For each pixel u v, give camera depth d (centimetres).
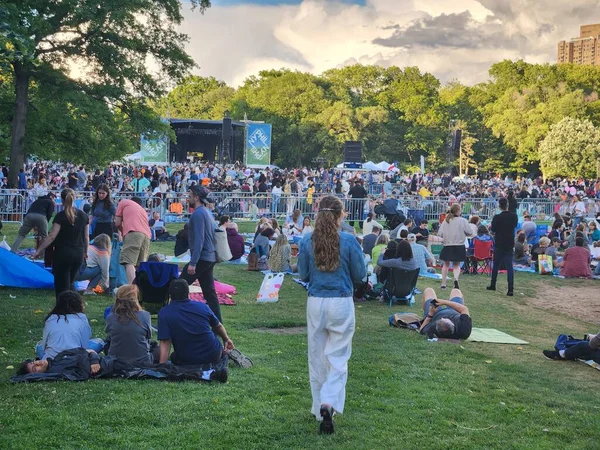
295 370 819
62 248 1025
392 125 9488
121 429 604
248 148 6009
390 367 858
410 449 593
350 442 600
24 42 1625
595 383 836
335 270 625
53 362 745
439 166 9412
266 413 659
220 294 1284
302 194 3297
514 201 2209
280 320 1127
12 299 1167
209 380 744
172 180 3775
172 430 606
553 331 1226
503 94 10669
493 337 1081
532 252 2070
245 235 2384
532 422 681
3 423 604
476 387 792
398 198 3234
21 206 2564
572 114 8606
